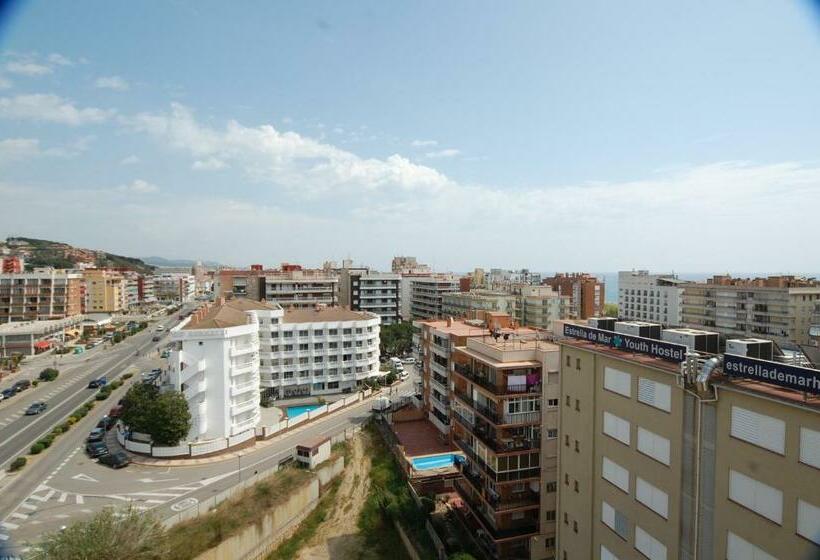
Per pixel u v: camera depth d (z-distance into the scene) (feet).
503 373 158.10
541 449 155.74
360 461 235.20
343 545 174.70
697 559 82.12
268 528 171.53
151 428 228.43
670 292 517.14
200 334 240.12
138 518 143.74
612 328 116.16
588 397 113.09
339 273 635.25
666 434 89.61
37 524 166.61
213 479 206.08
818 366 83.87
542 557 150.92
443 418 257.75
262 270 607.37
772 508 70.23
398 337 493.77
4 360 428.97
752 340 86.89
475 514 166.40
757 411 72.64
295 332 349.00
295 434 267.18
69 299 590.96
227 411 245.04
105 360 453.17
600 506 108.47
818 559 64.03
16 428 268.21
